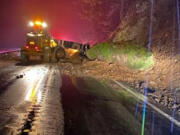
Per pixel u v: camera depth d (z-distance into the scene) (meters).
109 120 3.13
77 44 11.88
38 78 5.86
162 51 9.63
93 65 9.38
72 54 11.54
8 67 7.84
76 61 11.02
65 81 5.79
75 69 8.39
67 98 4.06
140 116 3.47
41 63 10.01
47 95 4.11
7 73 6.36
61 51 11.18
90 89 5.11
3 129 2.44
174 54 8.61
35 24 11.28
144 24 14.02
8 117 2.82
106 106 3.83
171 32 10.45
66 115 3.13
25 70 7.26
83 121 2.97
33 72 6.90
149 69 8.62
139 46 9.70
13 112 3.03
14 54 13.30
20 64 9.15
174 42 9.51
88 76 7.07
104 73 7.95
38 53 10.21
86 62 10.19
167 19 11.88
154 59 9.15
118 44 10.16
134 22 15.43
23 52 9.98
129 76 7.71
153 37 11.78
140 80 7.03
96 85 5.71
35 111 3.15
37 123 2.70
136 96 4.86
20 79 5.54
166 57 8.84
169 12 12.11
